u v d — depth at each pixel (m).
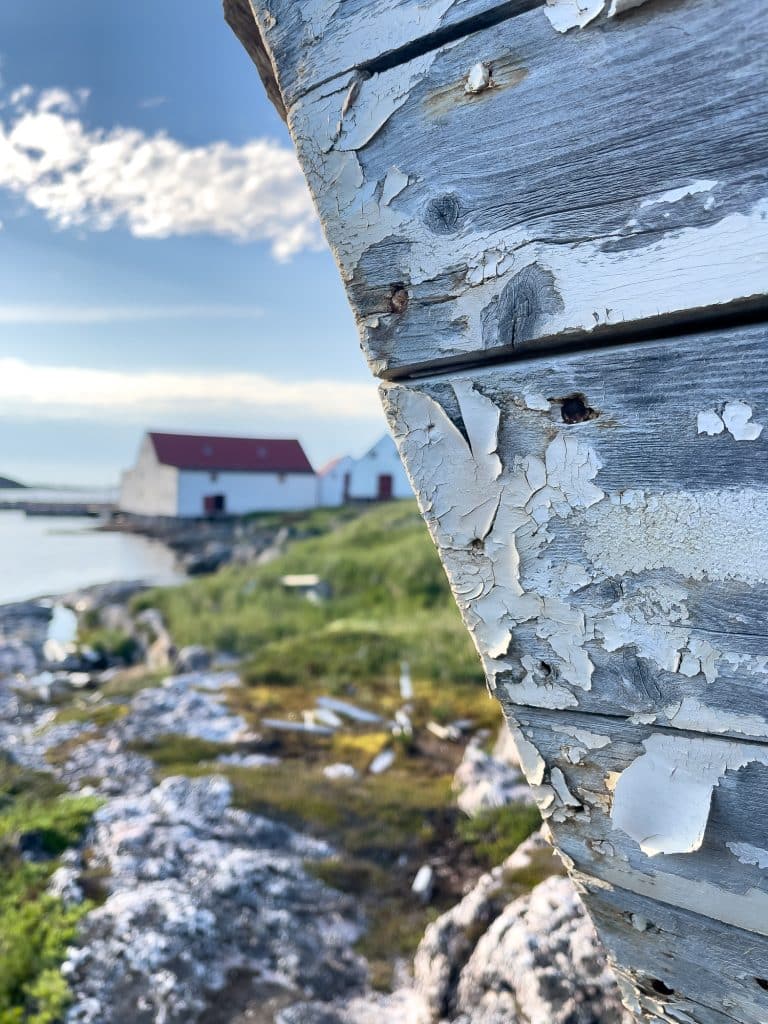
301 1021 2.56
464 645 7.58
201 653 8.56
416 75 0.72
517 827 3.86
